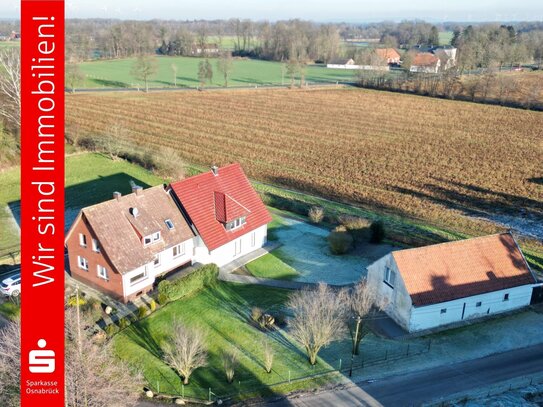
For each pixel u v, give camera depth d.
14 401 27.42
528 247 53.22
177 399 30.44
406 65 166.25
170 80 163.62
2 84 72.00
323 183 71.69
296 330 34.56
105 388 27.28
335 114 117.56
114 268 39.75
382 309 38.56
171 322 38.09
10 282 40.25
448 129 104.56
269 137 95.38
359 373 33.19
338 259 49.41
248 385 31.98
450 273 39.09
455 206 64.25
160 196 45.03
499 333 37.97
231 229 47.88
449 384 32.12
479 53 186.12
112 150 76.69
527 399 30.67
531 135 99.19
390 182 72.31
